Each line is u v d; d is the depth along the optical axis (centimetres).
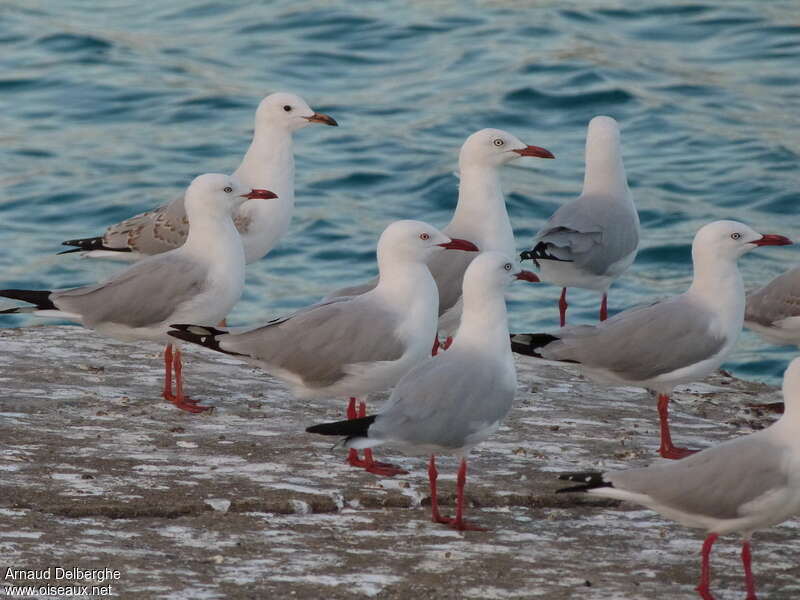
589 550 1070
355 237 2456
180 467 1202
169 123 2961
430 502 1170
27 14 3738
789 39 3400
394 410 1101
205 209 1424
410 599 952
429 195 2616
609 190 1762
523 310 2227
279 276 2334
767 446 992
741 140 2834
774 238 1309
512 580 992
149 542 1034
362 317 1262
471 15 3634
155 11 3800
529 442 1334
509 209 2562
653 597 968
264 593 946
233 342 1284
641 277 2331
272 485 1164
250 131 2908
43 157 2769
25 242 2419
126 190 2608
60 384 1449
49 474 1159
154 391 1450
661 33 3494
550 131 2919
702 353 1317
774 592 1001
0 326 2173
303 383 1282
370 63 3334
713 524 998
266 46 3450
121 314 1401
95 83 3166
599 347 1323
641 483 1005
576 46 3366
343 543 1058
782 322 1530
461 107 3019
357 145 2844
